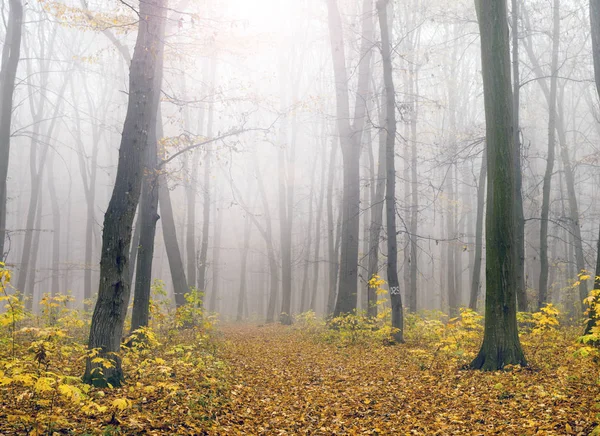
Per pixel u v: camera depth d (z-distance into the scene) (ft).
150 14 27.96
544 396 24.16
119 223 26.00
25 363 20.54
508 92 33.68
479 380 29.19
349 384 31.07
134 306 38.96
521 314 43.45
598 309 27.25
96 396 22.12
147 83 27.71
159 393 23.85
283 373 35.22
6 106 57.47
